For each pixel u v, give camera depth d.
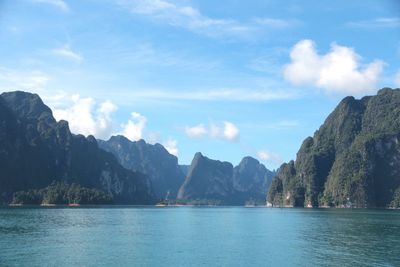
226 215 182.50
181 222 122.62
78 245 63.50
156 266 47.59
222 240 72.25
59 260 50.56
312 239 73.44
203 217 159.62
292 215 180.25
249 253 56.84
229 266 47.78
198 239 73.88
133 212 199.12
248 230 93.69
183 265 48.34
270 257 53.62
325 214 188.38
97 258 52.31
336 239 73.12
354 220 132.62
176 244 66.31
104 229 92.12
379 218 145.75
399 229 93.62
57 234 78.69
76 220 120.94
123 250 59.09
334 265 48.38
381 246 63.34
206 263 49.53
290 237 77.44
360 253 56.56
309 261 50.75
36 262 49.12
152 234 82.38
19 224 100.50
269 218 151.62
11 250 57.47
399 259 51.94
